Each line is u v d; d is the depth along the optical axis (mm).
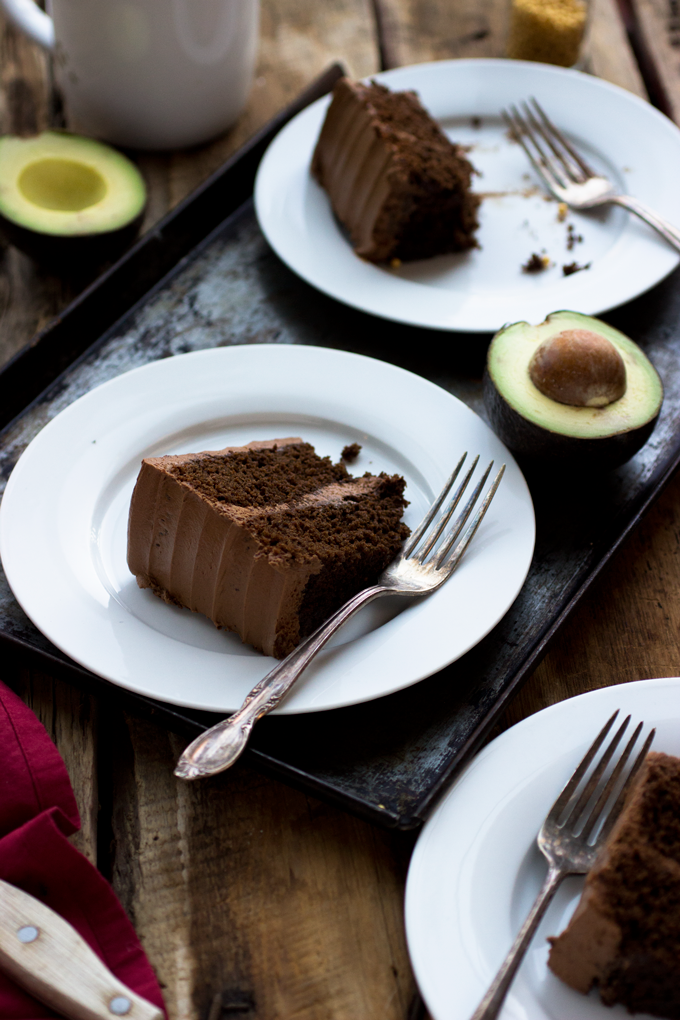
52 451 814
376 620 776
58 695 779
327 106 978
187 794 751
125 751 763
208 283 917
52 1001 688
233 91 994
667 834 705
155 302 906
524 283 910
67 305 935
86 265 940
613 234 933
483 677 766
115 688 755
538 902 700
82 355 883
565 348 808
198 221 951
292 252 910
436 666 747
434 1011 686
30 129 1021
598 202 939
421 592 774
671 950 684
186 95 977
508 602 766
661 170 946
